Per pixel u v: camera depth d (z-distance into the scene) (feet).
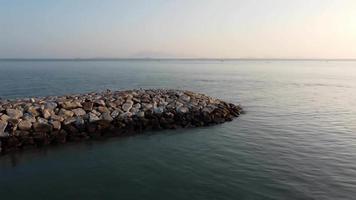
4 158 57.62
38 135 65.36
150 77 311.06
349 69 595.47
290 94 169.48
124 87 199.21
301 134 74.90
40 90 174.29
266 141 68.49
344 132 77.25
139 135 73.72
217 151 61.52
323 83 254.88
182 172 50.75
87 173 51.08
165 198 41.83
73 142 67.46
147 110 82.53
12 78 263.70
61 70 447.01
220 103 100.68
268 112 107.45
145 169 52.44
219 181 46.73
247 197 41.50
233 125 84.58
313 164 53.47
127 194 43.27
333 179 47.09
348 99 148.36
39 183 47.26
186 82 254.27
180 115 84.58
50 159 57.52
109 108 79.61
